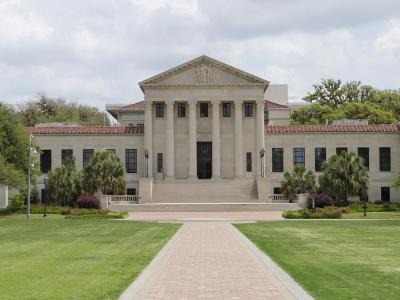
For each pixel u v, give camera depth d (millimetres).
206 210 75812
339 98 140000
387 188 92875
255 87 93750
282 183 84062
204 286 19594
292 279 20828
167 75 93812
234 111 94812
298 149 94562
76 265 24766
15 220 59094
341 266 24234
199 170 96312
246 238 37969
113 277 21438
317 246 32688
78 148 94812
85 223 54469
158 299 17375
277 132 94500
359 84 139875
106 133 95000
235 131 93938
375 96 133625
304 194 76312
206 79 93812
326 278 21000
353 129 93688
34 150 71875
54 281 20547
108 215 63000
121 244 34250
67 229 46812
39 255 28594
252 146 94750
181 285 19797
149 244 34219
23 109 151625
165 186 88438
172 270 23359
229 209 75938
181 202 86188
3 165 64688
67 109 156375
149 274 22094
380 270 23016
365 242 35000
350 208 74188
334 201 79562
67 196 79875
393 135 93250
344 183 78875
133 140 95250
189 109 94000
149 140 93312
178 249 31344
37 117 148750
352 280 20562
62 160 94625
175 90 94000
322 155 94000
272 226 49812
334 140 93938
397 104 129625
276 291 18578
